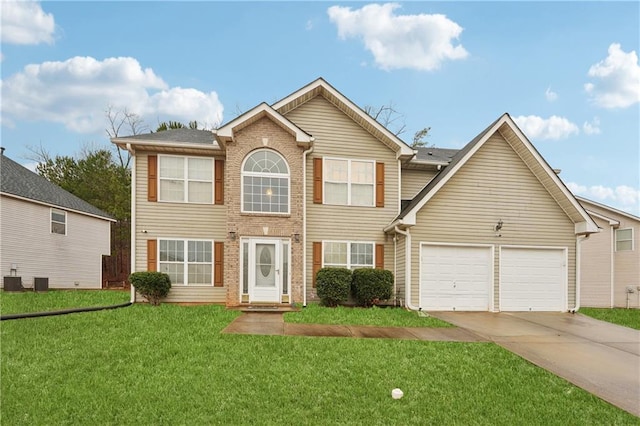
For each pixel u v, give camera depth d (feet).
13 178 62.49
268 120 43.04
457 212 43.57
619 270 62.95
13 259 58.03
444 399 18.54
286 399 17.78
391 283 42.37
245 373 20.42
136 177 44.32
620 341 30.22
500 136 45.16
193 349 23.82
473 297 43.42
